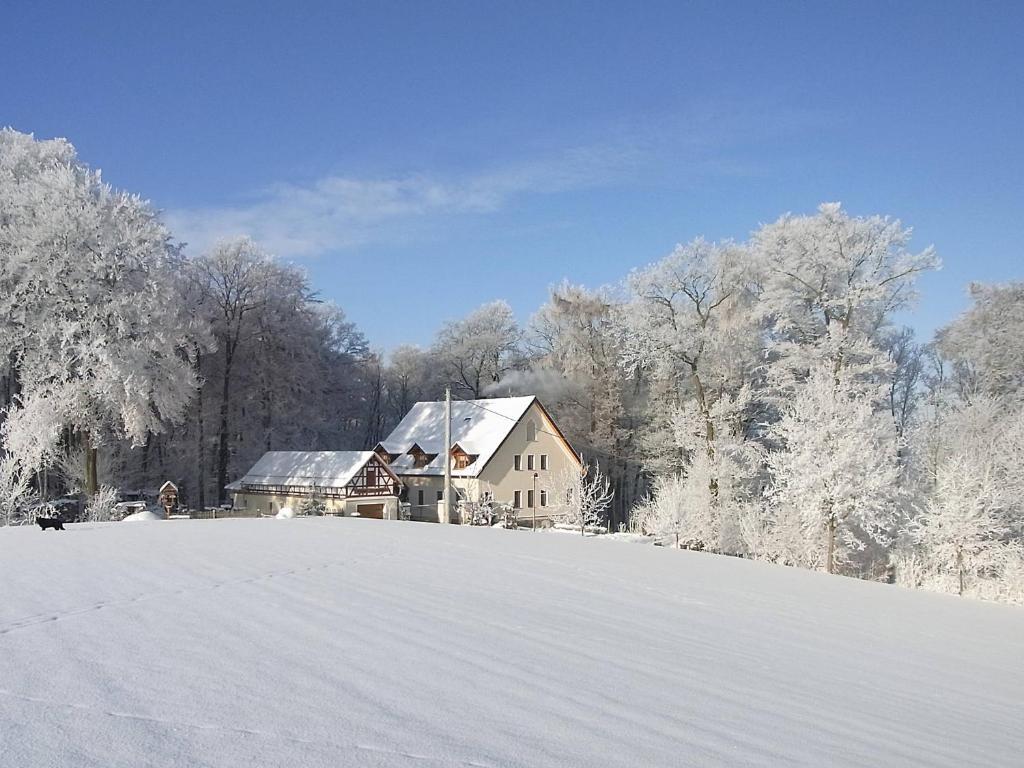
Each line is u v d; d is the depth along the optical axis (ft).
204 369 183.01
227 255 182.19
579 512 147.23
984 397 131.23
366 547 61.36
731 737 18.66
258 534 69.77
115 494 120.47
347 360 235.81
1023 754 20.95
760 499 125.08
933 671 33.09
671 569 61.26
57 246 125.70
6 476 107.45
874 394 114.42
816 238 132.77
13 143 140.46
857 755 18.43
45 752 13.85
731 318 140.67
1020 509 106.52
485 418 173.37
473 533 82.53
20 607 29.66
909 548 108.27
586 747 16.49
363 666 22.53
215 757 14.10
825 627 41.65
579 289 199.52
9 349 124.06
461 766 14.46
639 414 187.01
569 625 33.14
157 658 22.03
